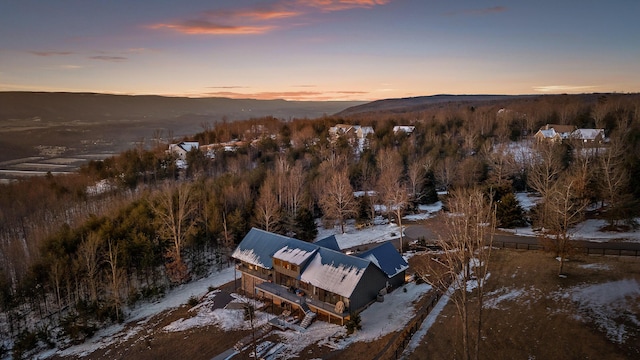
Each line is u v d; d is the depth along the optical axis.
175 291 61.44
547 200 62.34
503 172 87.00
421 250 63.50
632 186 66.44
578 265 51.28
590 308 40.88
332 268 47.97
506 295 45.34
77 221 75.88
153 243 65.06
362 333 42.25
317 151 121.62
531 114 157.12
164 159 123.31
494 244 61.00
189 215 74.44
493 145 117.25
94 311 53.38
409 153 111.44
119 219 70.00
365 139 137.75
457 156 102.44
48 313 57.16
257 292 55.75
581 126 135.75
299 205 82.38
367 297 47.34
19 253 63.50
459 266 53.22
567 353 34.72
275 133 167.38
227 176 96.31
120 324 53.00
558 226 51.09
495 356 35.31
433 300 45.91
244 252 57.00
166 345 45.53
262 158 124.25
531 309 41.88
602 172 71.06
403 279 52.97
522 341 36.91
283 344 42.41
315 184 90.06
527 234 65.38
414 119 177.50
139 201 75.50
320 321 46.50
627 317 38.66
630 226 62.66
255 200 83.25
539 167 80.62
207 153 134.38
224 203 78.62
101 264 60.31
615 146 75.56
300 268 49.91
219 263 70.38
